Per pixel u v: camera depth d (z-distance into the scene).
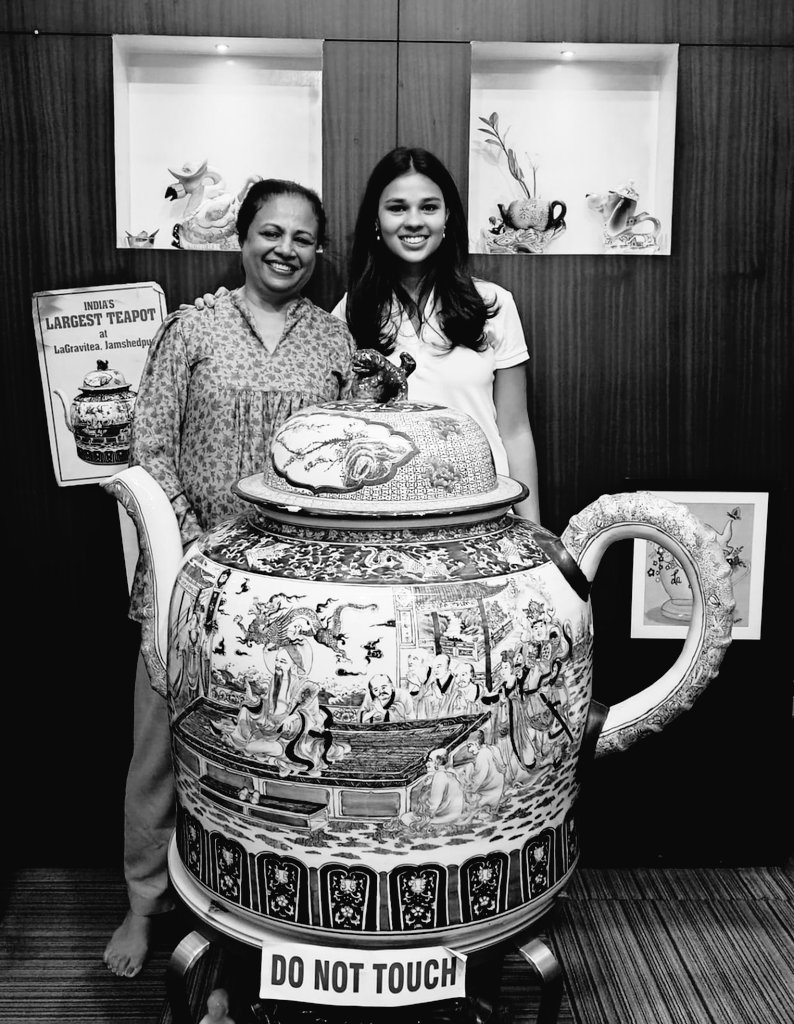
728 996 1.91
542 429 2.23
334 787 1.25
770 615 2.29
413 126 2.10
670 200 2.14
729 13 2.08
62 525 2.24
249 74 2.07
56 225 2.12
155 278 2.15
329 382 1.94
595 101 2.10
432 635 1.24
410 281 2.06
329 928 1.29
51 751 2.32
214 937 1.40
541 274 2.17
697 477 2.25
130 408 2.19
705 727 2.33
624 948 2.05
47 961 2.02
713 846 2.34
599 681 2.32
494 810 1.29
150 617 1.51
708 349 2.21
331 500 1.32
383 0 2.05
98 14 2.05
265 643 1.26
